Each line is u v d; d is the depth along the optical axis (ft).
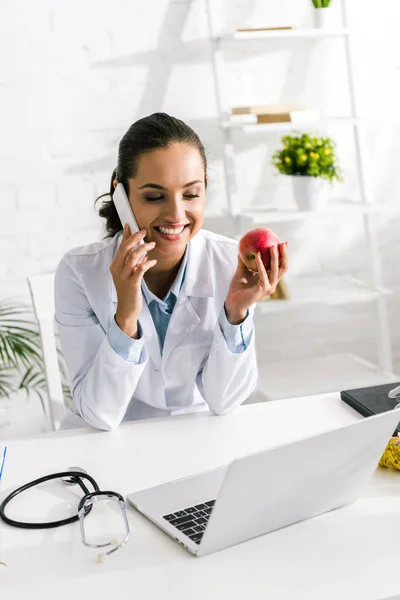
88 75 8.57
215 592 3.09
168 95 8.79
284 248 4.70
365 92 9.30
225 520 3.24
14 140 8.55
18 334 8.63
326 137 9.13
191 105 8.86
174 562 3.29
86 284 5.16
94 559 3.34
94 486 3.92
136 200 4.77
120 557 3.34
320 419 4.68
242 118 8.45
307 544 3.39
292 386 8.71
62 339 5.25
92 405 4.72
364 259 9.71
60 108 8.58
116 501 3.81
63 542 3.49
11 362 8.91
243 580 3.15
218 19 8.74
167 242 4.83
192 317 5.17
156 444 4.47
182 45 8.71
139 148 4.66
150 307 5.22
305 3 8.93
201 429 4.65
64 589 3.14
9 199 8.66
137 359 4.74
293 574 3.18
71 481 4.02
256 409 4.90
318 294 9.00
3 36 8.30
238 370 4.85
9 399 8.98
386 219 9.70
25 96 8.48
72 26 8.43
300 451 3.22
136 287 4.57
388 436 3.55
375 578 3.14
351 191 9.52
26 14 8.31
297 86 9.13
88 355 5.15
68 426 5.42
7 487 4.04
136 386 5.28
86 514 3.70
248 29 8.27
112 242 5.34
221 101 8.56
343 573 3.18
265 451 3.09
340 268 9.68
